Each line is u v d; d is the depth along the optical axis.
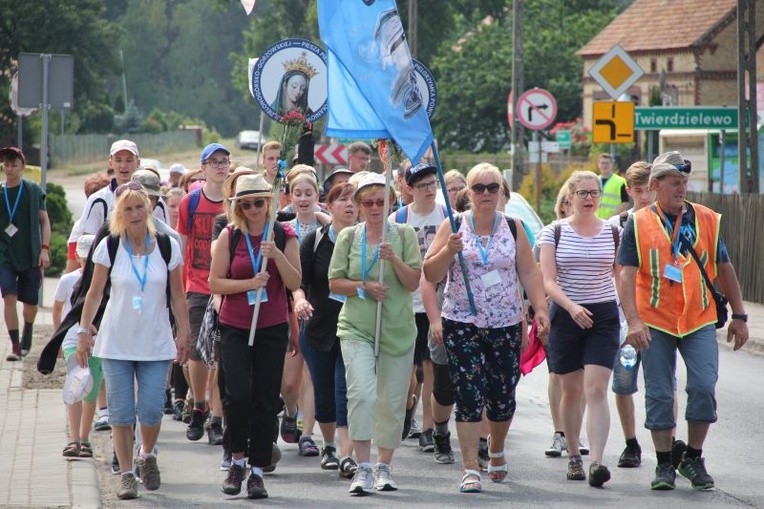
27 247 34.81
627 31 145.62
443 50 174.50
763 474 22.53
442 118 172.75
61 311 24.33
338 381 22.48
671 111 58.06
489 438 22.00
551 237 22.17
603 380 21.59
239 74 171.50
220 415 25.48
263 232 21.09
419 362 24.58
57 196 76.62
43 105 42.28
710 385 21.08
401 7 149.88
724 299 21.66
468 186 21.28
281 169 20.91
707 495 20.81
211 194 26.97
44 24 187.00
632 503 20.19
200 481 22.02
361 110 22.50
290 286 20.89
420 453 24.91
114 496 20.80
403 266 21.31
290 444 26.00
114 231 20.94
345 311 21.66
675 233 21.38
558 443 24.30
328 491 21.19
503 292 21.17
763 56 99.94
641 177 23.44
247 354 20.88
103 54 194.38
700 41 131.25
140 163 27.72
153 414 20.95
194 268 26.84
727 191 78.88
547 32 171.75
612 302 21.95
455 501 20.36
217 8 176.25
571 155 132.38
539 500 20.44
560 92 167.12
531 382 33.81
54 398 29.03
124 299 20.75
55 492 20.33
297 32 158.62
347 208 22.52
